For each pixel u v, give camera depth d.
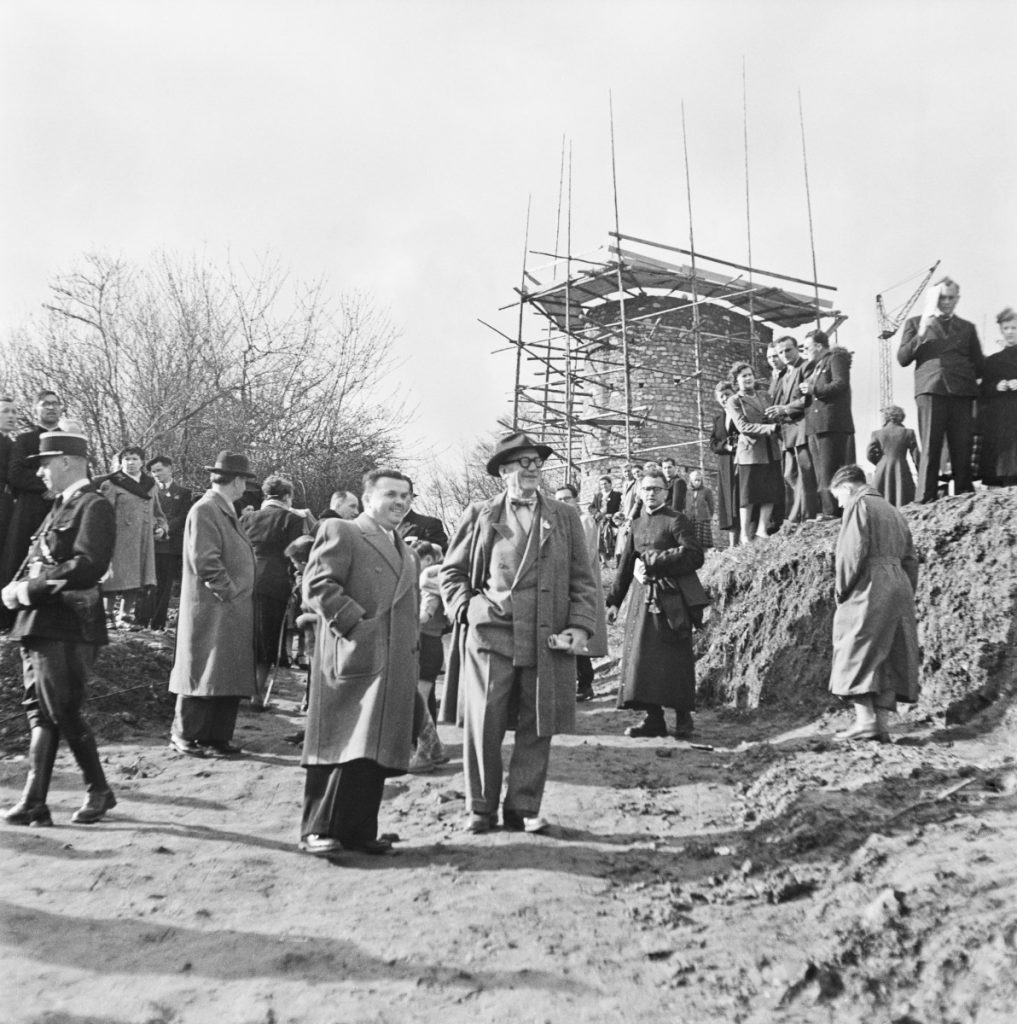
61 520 5.23
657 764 7.02
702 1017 3.47
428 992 3.62
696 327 26.56
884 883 4.20
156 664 8.86
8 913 4.19
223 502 7.30
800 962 3.76
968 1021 3.20
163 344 22.19
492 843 5.30
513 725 5.68
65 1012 3.40
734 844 5.24
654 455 28.00
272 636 8.91
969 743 6.49
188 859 4.96
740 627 9.11
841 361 9.79
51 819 5.44
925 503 8.49
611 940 4.10
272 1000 3.52
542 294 28.38
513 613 5.49
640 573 7.85
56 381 21.56
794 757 6.53
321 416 23.27
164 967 3.78
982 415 8.67
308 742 5.11
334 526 5.15
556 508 5.75
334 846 5.04
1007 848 4.28
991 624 7.07
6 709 7.48
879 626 6.53
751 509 10.64
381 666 5.06
